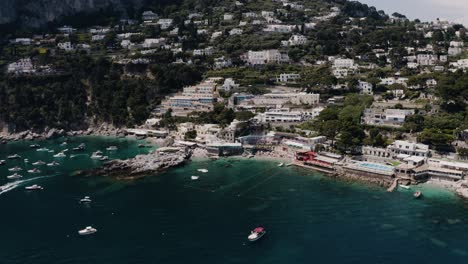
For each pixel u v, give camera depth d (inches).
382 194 7775.6
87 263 5556.1
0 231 6560.0
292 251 5782.5
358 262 5487.2
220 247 5915.4
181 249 5876.0
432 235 6136.8
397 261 5492.1
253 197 7741.1
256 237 6087.6
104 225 6692.9
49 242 6171.3
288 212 7037.4
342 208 7150.6
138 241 6131.9
